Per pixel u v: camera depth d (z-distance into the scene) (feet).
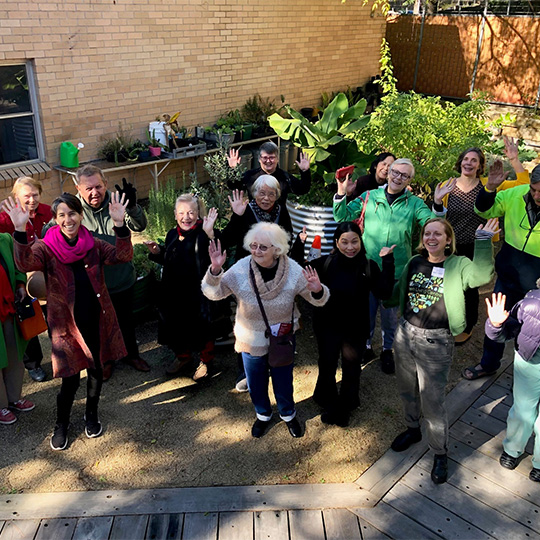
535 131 40.24
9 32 21.80
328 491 11.57
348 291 12.32
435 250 11.19
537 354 10.96
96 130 25.81
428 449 12.75
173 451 12.75
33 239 13.51
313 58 35.63
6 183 23.27
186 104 29.09
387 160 16.25
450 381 15.25
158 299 14.75
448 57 46.65
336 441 13.11
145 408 14.17
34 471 12.10
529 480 11.91
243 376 14.73
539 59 42.06
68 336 12.05
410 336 11.52
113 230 13.20
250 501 11.30
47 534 10.52
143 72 26.68
